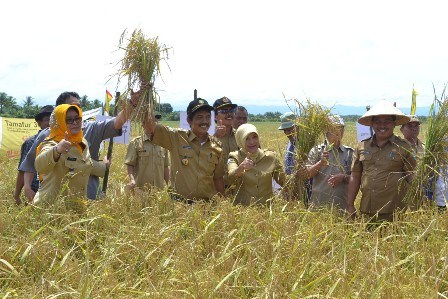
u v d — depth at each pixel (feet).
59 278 15.23
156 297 13.55
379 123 22.24
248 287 14.37
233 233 17.94
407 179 22.09
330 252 17.28
